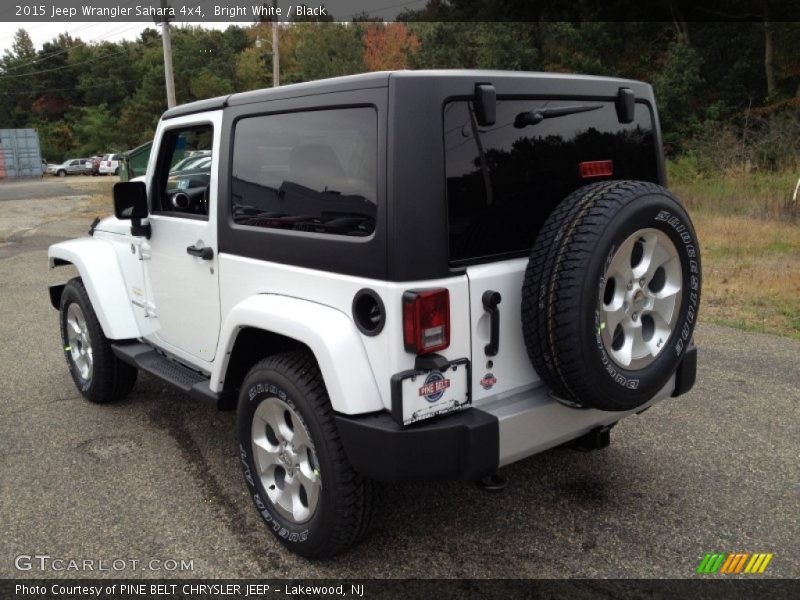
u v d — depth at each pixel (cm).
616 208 257
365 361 264
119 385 483
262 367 303
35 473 395
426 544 320
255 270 321
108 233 479
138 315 446
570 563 304
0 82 8512
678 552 310
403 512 348
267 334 328
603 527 331
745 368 542
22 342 665
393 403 253
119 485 380
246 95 328
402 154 249
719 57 2178
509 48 2339
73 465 404
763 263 898
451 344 261
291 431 305
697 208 1266
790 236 1032
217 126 346
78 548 322
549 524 335
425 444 254
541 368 267
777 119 1652
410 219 250
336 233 276
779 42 1970
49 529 338
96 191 3278
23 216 2067
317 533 290
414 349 250
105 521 344
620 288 269
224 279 346
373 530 312
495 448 264
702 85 2061
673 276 287
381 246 254
